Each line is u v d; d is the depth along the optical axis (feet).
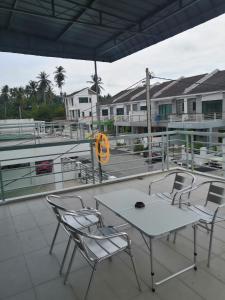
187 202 8.92
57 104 133.49
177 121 50.03
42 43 19.25
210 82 55.72
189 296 5.99
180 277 6.64
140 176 16.43
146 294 6.14
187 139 16.78
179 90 61.67
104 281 6.66
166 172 17.10
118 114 84.48
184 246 8.07
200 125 43.91
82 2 14.25
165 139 17.04
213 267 6.98
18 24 16.81
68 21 15.47
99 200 8.00
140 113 69.92
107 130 73.51
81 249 6.01
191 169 16.62
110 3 14.33
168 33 17.30
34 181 28.91
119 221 10.12
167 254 7.70
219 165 21.49
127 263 7.37
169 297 6.01
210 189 8.37
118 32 18.33
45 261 7.71
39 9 15.23
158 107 65.67
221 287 6.23
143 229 5.85
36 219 10.73
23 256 8.02
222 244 8.05
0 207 12.21
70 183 30.60
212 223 7.02
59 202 12.55
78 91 98.27
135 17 16.10
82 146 29.53
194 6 14.26
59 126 44.78
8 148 11.94
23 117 125.29
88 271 7.11
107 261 7.49
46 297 6.24
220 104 49.11
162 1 14.06
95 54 21.93
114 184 15.29
